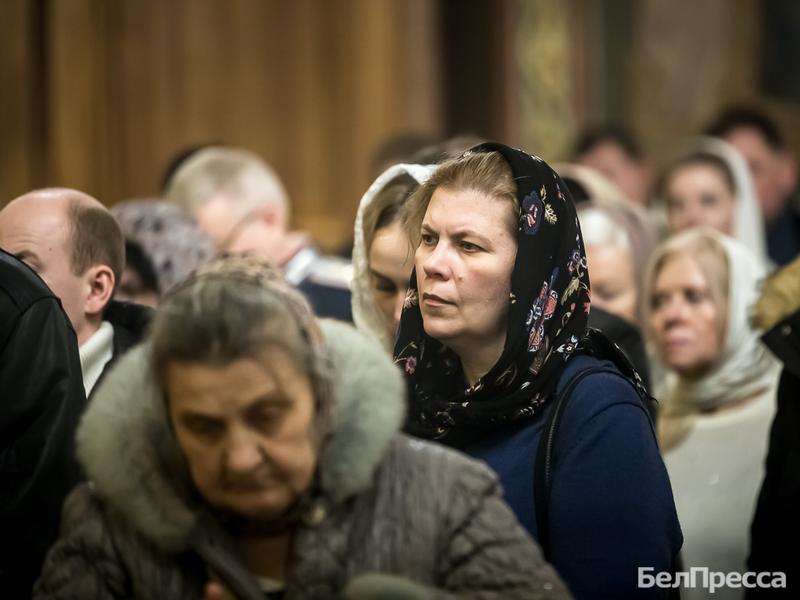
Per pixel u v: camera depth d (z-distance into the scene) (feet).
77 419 12.20
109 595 9.67
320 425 9.53
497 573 9.67
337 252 27.99
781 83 60.34
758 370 18.93
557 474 11.87
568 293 12.28
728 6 58.29
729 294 19.15
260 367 9.03
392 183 14.51
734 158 28.89
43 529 11.92
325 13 42.39
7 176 34.06
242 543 9.84
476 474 10.04
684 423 18.95
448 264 12.12
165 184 26.13
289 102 41.65
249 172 22.99
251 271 9.52
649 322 20.11
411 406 12.71
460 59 49.34
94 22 36.01
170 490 9.68
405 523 9.79
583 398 12.01
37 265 13.38
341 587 9.61
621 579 11.54
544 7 50.78
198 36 39.04
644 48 55.62
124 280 17.88
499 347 12.39
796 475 14.94
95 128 35.99
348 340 9.96
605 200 24.12
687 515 18.35
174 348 9.07
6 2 33.88
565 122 51.44
